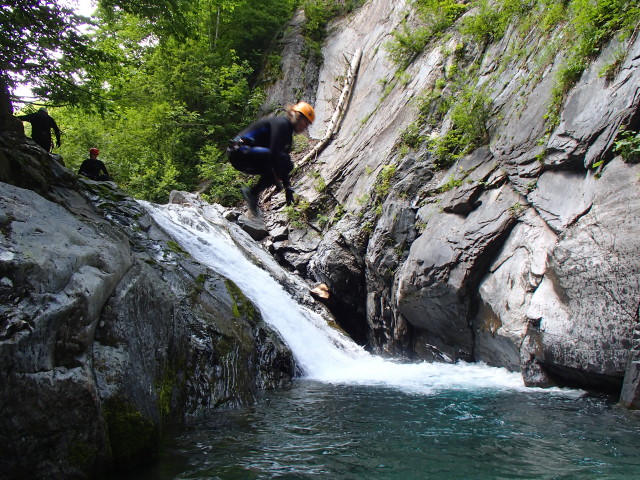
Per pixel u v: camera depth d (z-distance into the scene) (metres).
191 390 6.42
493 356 9.86
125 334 4.47
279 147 4.96
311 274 15.95
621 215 6.92
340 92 22.72
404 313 11.86
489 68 12.66
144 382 4.57
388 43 18.06
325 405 6.85
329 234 15.23
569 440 5.04
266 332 8.98
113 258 4.48
